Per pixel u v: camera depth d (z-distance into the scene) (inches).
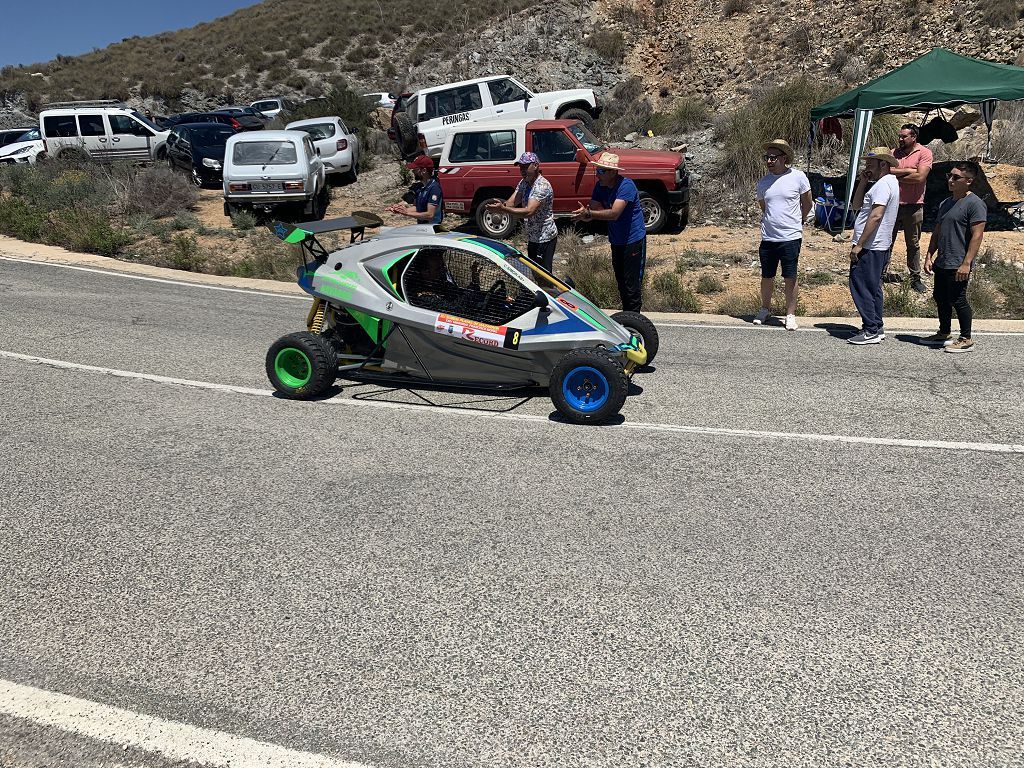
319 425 247.6
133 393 280.1
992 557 167.0
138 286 481.7
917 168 418.0
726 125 748.0
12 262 543.8
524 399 273.3
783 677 130.1
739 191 658.2
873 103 551.8
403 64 1515.7
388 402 270.1
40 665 132.6
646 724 119.6
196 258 551.5
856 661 134.2
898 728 118.9
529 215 353.7
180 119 1187.9
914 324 376.8
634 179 564.1
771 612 147.9
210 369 310.7
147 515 185.8
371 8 1859.0
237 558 166.7
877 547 171.5
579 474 210.2
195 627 143.2
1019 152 685.3
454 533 177.6
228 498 195.0
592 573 161.3
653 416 256.5
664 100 1105.4
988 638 139.9
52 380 295.1
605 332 251.4
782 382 292.5
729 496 196.9
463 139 576.7
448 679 129.4
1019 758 112.8
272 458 220.7
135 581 157.9
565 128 560.1
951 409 260.1
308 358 265.0
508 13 1486.2
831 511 188.7
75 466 214.5
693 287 461.1
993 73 539.5
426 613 147.6
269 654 135.6
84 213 660.7
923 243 513.3
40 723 119.3
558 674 130.7
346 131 826.2
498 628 143.1
